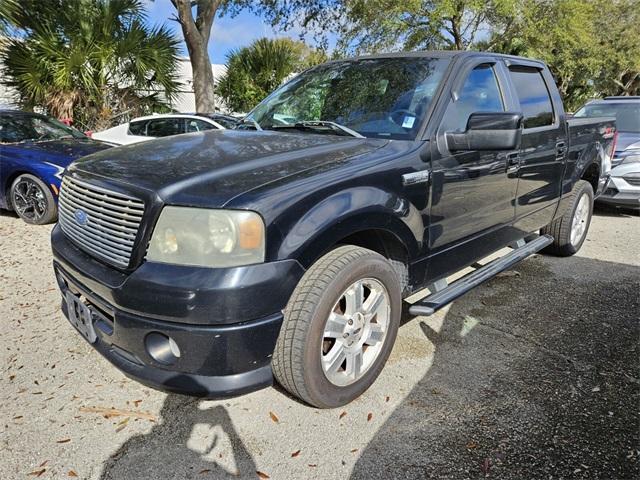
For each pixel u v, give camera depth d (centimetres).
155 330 209
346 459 222
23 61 1012
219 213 203
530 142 375
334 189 231
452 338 334
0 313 355
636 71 2586
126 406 257
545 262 496
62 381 276
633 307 388
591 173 527
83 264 239
